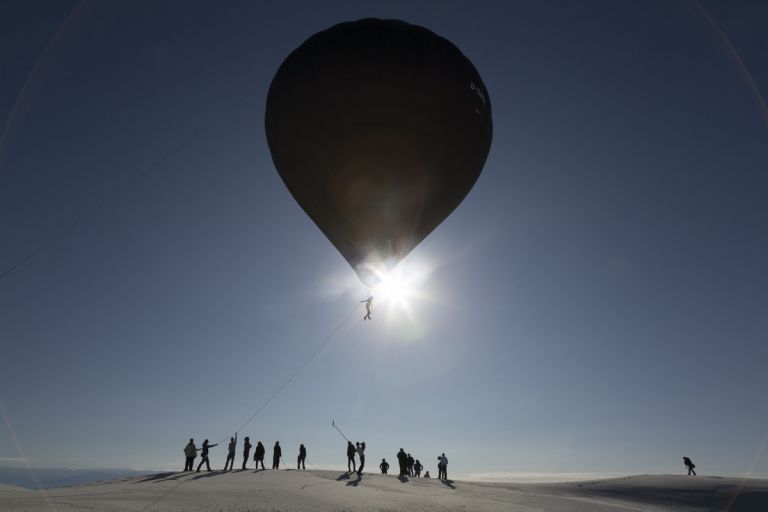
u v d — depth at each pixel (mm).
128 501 14797
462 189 23641
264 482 22672
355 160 21609
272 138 23781
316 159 22297
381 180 21734
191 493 17594
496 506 19219
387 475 31109
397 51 21438
